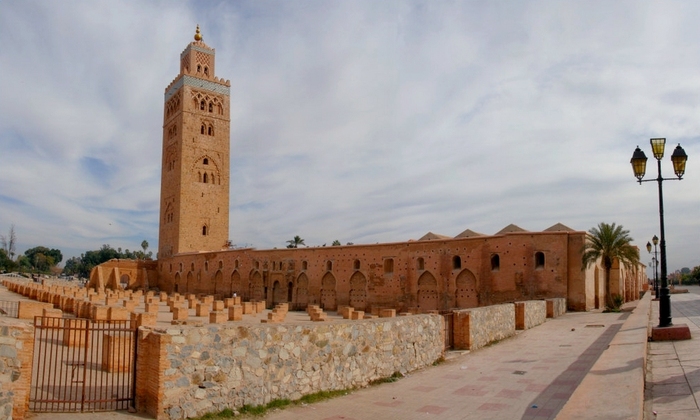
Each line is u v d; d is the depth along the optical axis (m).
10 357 9.66
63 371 15.10
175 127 91.50
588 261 40.47
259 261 70.31
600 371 10.51
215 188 90.50
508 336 23.81
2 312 28.12
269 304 67.75
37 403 11.20
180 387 10.54
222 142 92.00
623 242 39.91
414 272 53.12
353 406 12.00
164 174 94.12
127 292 65.50
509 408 11.37
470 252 48.59
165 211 92.44
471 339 19.55
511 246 45.34
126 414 10.54
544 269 43.06
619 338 15.76
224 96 93.38
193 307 52.06
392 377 15.04
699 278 120.88
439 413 11.23
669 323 16.80
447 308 49.81
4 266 128.75
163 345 10.42
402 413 11.33
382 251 56.31
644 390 10.11
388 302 55.00
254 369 11.70
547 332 25.17
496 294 46.00
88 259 184.38
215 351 11.13
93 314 29.16
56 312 26.50
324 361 13.19
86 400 10.98
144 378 10.82
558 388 12.99
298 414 11.37
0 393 9.47
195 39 93.88
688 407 8.76
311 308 42.78
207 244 88.75
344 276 59.56
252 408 11.47
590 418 7.41
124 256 185.88
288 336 12.48
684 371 11.43
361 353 14.24
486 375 15.05
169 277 88.81
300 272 64.56
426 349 16.92
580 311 40.47
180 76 91.00
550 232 43.19
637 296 73.69
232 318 40.25
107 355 15.39
